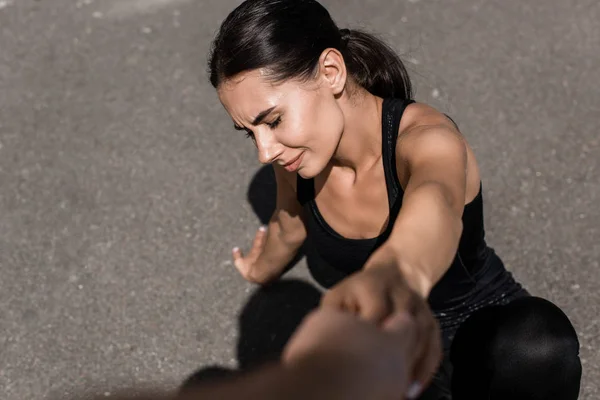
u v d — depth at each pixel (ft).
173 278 8.98
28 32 11.80
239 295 8.77
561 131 9.81
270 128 5.06
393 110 5.53
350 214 6.05
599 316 8.18
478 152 9.70
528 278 8.57
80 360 8.38
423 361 2.24
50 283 9.04
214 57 4.98
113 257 9.21
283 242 8.03
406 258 3.02
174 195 9.73
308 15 4.95
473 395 5.96
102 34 11.66
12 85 11.13
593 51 10.69
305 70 4.93
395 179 5.59
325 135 5.13
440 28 11.15
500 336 5.75
